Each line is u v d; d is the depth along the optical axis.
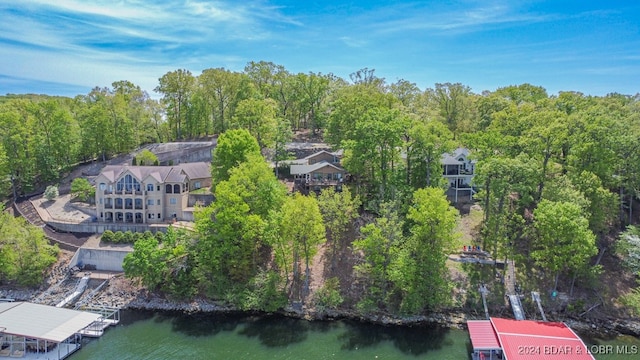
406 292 56.28
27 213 80.75
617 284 58.25
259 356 48.38
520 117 79.75
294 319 56.06
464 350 49.19
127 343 50.88
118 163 98.06
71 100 130.88
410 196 64.38
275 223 58.06
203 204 79.50
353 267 60.25
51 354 48.25
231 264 60.06
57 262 66.25
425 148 66.88
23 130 91.31
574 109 82.38
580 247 53.28
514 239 62.84
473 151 73.19
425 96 108.50
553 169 68.12
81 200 84.00
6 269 61.78
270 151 93.38
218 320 56.09
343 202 61.09
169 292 60.50
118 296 60.78
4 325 50.06
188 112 110.12
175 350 49.56
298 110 117.06
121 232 70.38
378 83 111.12
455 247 56.12
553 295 56.53
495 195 60.62
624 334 52.09
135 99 119.69
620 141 62.44
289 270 62.66
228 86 108.88
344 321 55.53
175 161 97.69
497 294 57.12
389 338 51.78
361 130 70.12
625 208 68.50
